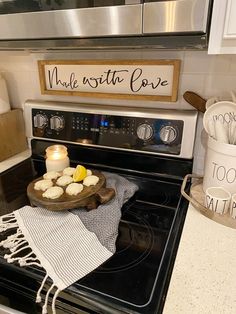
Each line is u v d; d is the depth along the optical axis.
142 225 0.72
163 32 0.57
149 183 0.93
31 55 1.02
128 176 0.97
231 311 0.46
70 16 0.61
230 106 0.73
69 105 0.98
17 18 0.66
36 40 0.69
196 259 0.57
